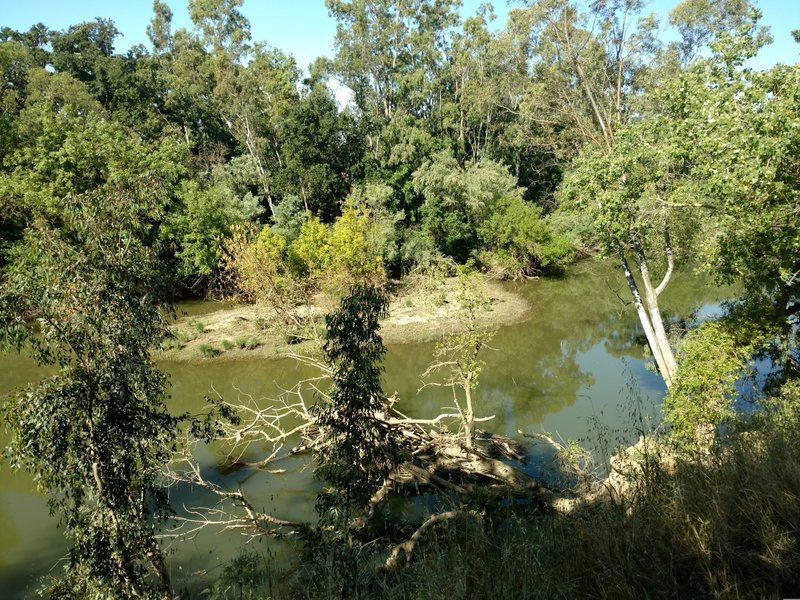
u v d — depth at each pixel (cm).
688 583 421
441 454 1309
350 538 654
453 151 4462
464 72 4875
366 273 2792
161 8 5781
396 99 4988
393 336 2570
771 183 962
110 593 602
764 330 1200
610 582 440
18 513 1295
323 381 2105
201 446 1572
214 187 3606
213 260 3272
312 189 3947
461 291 1561
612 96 1842
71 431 595
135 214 701
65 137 3117
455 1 4975
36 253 625
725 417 1030
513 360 2248
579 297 3231
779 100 972
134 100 4488
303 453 1498
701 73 1170
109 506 611
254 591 756
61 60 4788
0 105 3928
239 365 2327
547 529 586
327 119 3903
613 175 1396
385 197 3694
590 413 1630
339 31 4869
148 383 656
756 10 1123
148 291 682
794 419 697
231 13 4788
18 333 586
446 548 616
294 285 2647
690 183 1292
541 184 4844
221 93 4147
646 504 515
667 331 2019
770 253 1098
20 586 1029
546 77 1881
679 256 1855
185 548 1077
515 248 3788
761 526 430
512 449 1396
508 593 452
